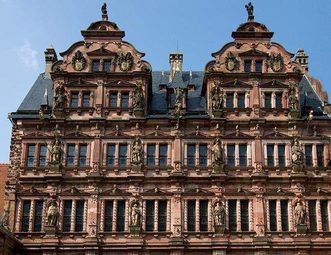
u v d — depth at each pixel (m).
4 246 47.22
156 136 55.28
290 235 52.28
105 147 55.16
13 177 54.09
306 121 55.75
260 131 55.62
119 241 51.84
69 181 53.88
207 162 54.72
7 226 51.31
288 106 56.47
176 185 53.59
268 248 51.66
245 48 58.69
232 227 52.56
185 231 52.12
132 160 54.28
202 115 56.62
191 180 53.78
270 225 52.69
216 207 52.75
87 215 52.84
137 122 55.47
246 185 53.97
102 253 51.62
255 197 53.44
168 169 54.28
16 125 55.88
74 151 55.12
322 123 56.03
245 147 55.31
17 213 53.00
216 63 57.88
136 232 51.91
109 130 55.72
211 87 57.09
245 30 59.34
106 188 53.81
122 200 53.44
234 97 56.72
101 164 54.50
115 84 57.03
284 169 54.41
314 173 54.56
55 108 55.91
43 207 53.41
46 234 51.91
